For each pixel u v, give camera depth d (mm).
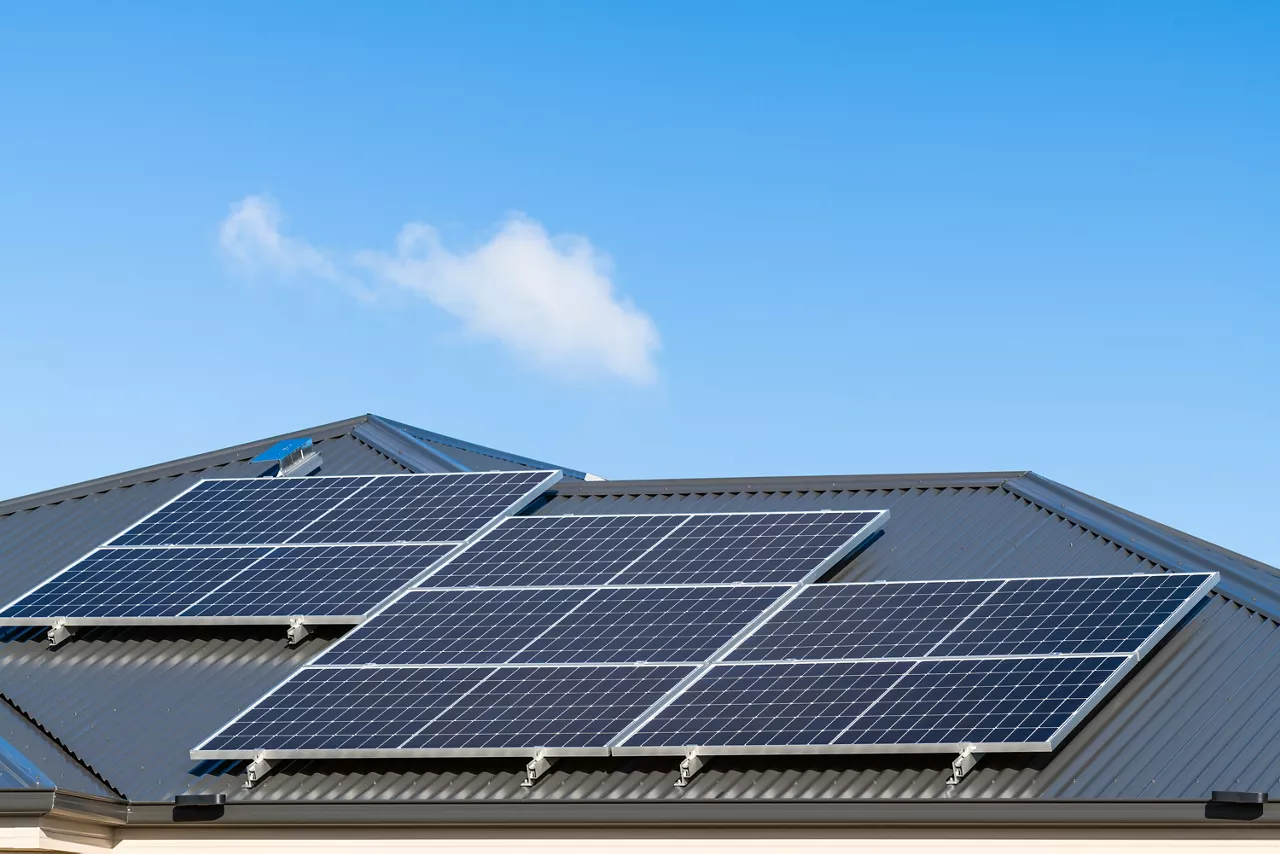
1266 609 26406
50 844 23750
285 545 33094
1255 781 22359
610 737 24516
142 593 31500
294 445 39969
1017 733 23156
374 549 32375
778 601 28172
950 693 24391
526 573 30422
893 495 34719
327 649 28516
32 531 37344
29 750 27562
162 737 27562
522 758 25125
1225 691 24531
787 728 24094
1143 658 25656
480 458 43875
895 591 28188
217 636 30547
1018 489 33656
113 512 37812
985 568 30547
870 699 24578
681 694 25391
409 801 23984
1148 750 23500
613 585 29578
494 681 26484
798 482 35906
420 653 27828
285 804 24312
